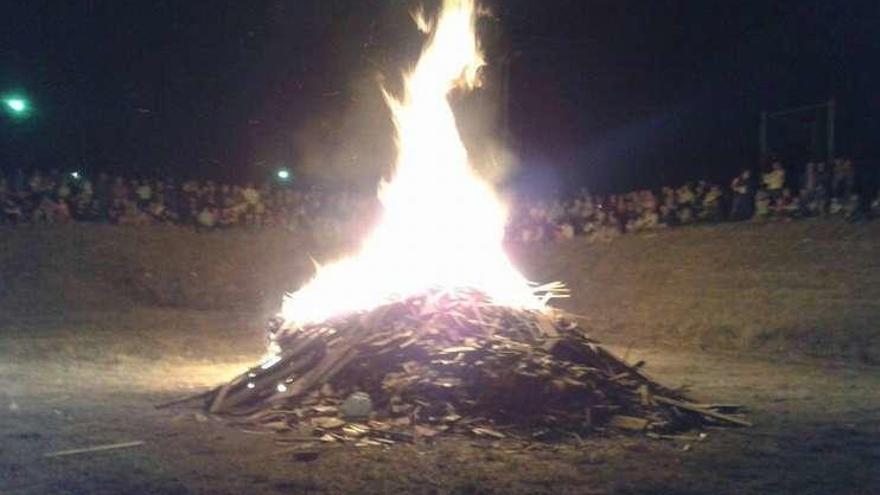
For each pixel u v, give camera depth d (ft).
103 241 99.86
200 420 36.96
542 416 35.76
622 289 90.22
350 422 35.22
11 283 88.79
